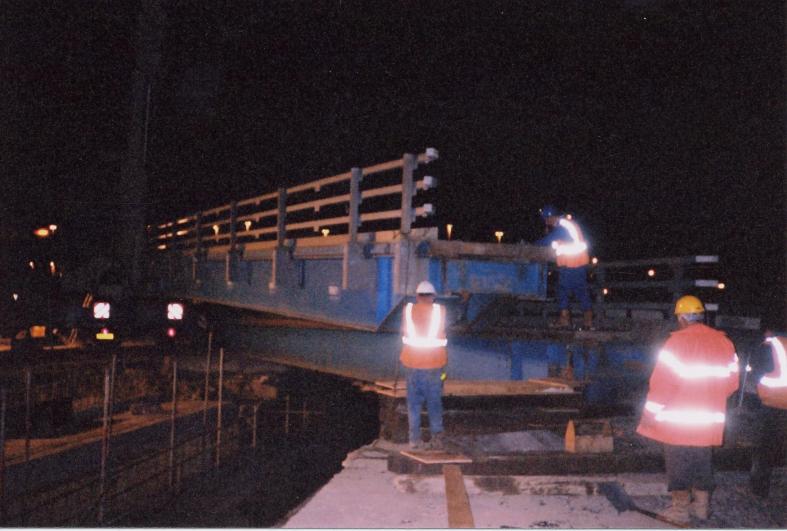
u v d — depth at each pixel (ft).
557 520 21.15
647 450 26.16
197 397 65.26
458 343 41.45
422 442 27.09
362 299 37.88
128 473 41.24
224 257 63.21
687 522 20.53
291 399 70.03
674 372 20.12
